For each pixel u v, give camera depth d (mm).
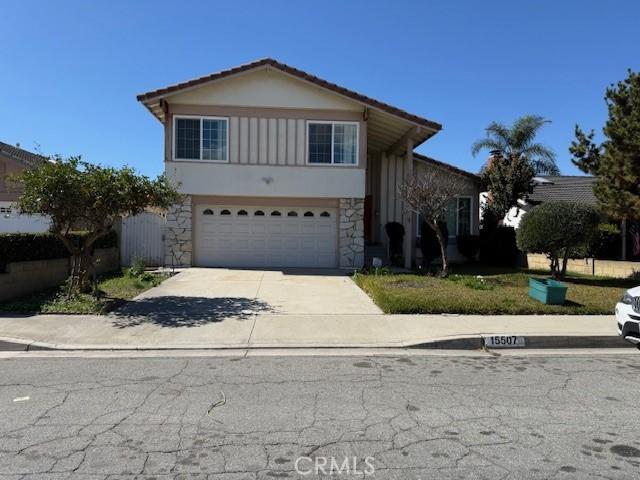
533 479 3648
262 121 16891
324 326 8852
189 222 16812
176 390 5633
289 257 17422
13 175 10555
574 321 9266
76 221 11062
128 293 11422
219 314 9617
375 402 5293
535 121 22094
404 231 18344
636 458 4000
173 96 16531
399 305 9898
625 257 18328
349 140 17156
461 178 19562
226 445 4184
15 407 5059
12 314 9328
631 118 13086
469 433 4477
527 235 13797
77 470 3734
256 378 6137
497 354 7617
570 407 5188
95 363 6809
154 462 3867
